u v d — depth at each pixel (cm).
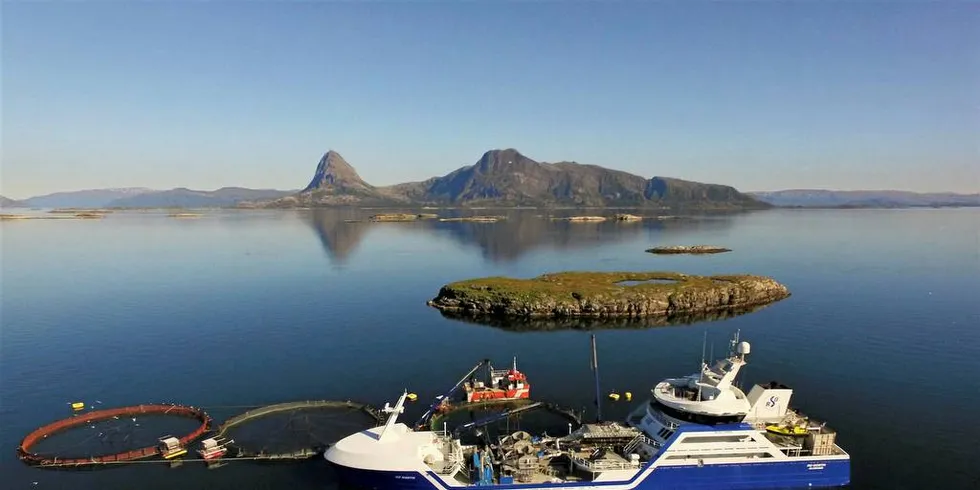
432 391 7244
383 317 11362
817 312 11712
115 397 6994
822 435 4741
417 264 19012
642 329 10588
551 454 4806
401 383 7525
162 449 5412
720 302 12612
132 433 5900
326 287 14562
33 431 5984
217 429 5966
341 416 6353
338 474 4747
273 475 5050
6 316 11144
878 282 15000
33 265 18125
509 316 11675
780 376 7700
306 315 11431
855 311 11719
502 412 6575
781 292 13575
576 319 11488
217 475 5050
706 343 9500
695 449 4612
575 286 13338
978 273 16238
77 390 7225
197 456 5375
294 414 6381
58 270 17100
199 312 11606
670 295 12450
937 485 4909
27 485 4884
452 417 6475
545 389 7325
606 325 10944
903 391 7112
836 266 18000
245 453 5419
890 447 5616
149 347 9081
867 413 6450
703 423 4766
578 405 6800
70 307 11950
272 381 7569
